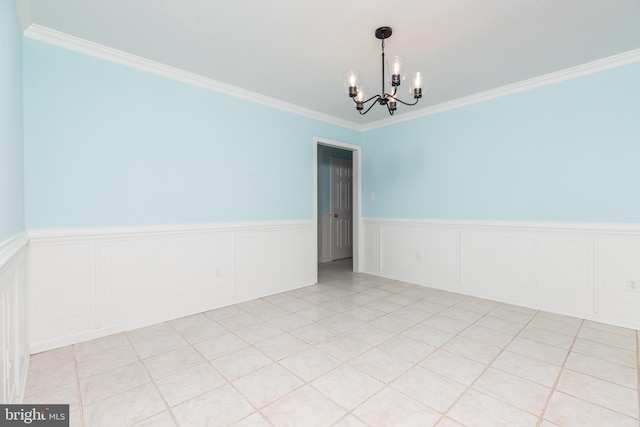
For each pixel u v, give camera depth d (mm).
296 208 3889
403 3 1896
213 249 3100
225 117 3199
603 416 1483
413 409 1544
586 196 2770
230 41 2344
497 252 3330
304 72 2883
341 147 4523
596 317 2717
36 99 2158
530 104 3078
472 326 2615
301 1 1875
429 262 3928
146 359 2061
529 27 2154
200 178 3014
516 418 1476
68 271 2277
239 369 1934
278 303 3273
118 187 2523
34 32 2135
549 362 2002
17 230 1753
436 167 3844
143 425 1439
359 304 3229
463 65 2734
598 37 2283
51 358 2066
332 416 1496
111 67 2490
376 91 3346
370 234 4664
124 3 1887
